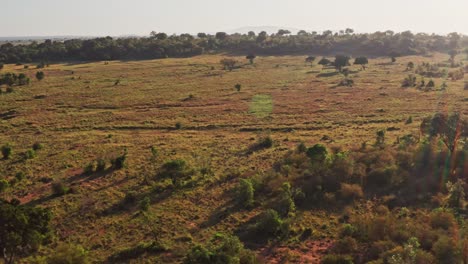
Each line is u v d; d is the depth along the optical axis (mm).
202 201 35219
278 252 27438
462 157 39312
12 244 22797
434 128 43875
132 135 58719
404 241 27141
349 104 76750
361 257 26328
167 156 47688
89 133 59875
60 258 24375
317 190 35750
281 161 44531
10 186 39031
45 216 25031
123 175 41594
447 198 34031
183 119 67875
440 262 24156
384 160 40750
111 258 26891
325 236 29344
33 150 49375
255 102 80312
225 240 26641
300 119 66500
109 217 32656
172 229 30531
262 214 32188
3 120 67812
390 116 66500
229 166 44094
